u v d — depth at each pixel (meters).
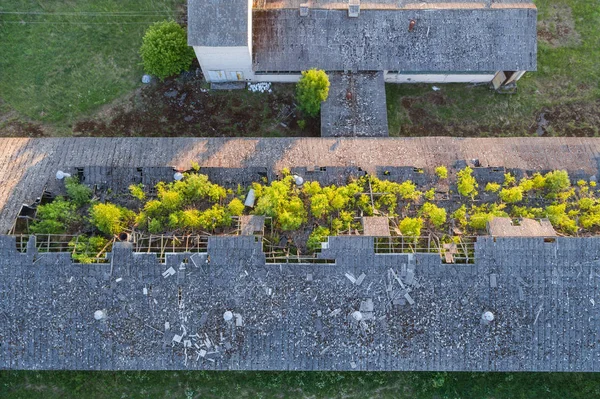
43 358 26.44
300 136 34.66
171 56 32.50
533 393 30.05
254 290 26.33
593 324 26.42
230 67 33.06
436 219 27.41
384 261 26.12
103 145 30.09
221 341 26.42
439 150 30.08
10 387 29.98
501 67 32.66
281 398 30.11
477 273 26.27
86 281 26.17
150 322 26.34
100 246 27.03
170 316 26.33
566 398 29.94
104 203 28.75
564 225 27.67
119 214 27.38
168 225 27.62
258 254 26.20
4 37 35.72
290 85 35.44
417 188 29.09
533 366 26.55
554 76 36.16
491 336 26.42
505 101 35.62
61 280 26.19
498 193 28.89
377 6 32.62
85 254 26.27
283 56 32.62
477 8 32.41
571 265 26.25
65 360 26.44
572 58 36.50
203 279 26.23
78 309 26.28
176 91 35.28
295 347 26.52
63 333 26.38
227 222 27.53
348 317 26.39
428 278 26.31
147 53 32.53
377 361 26.50
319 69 32.59
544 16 37.31
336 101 32.41
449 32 32.47
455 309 26.38
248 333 26.44
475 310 26.39
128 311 26.31
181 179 28.69
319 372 30.19
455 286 26.31
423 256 26.11
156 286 26.22
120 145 30.11
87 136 34.44
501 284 26.31
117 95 35.16
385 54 32.56
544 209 28.67
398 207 28.64
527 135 35.16
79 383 30.12
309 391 30.14
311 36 32.50
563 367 26.55
